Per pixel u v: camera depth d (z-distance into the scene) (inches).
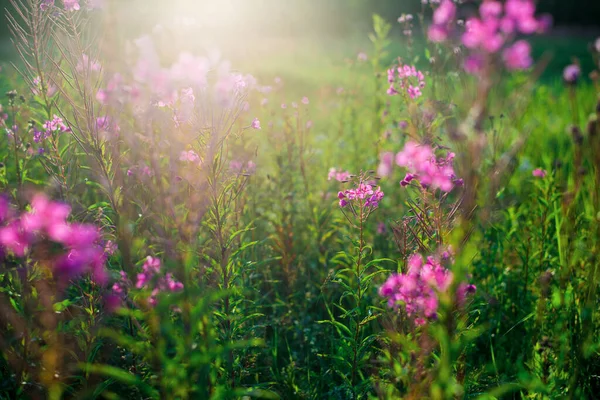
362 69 263.9
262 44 468.4
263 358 129.8
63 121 117.3
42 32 115.3
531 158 235.3
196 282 91.2
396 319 99.8
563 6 1523.1
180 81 78.7
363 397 105.7
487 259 146.6
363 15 1268.5
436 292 79.1
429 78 145.9
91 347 99.5
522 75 152.9
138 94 83.8
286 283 154.2
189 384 77.1
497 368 126.7
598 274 110.8
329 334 136.0
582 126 257.1
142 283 82.6
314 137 254.1
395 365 85.2
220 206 103.9
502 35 61.7
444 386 76.1
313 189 187.6
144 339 95.6
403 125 175.8
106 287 101.3
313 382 122.6
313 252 163.5
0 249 89.4
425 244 95.9
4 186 115.9
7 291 100.1
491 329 133.2
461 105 101.5
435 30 66.7
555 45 1032.8
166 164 106.3
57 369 100.0
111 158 108.4
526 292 141.6
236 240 126.5
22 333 93.3
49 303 96.4
